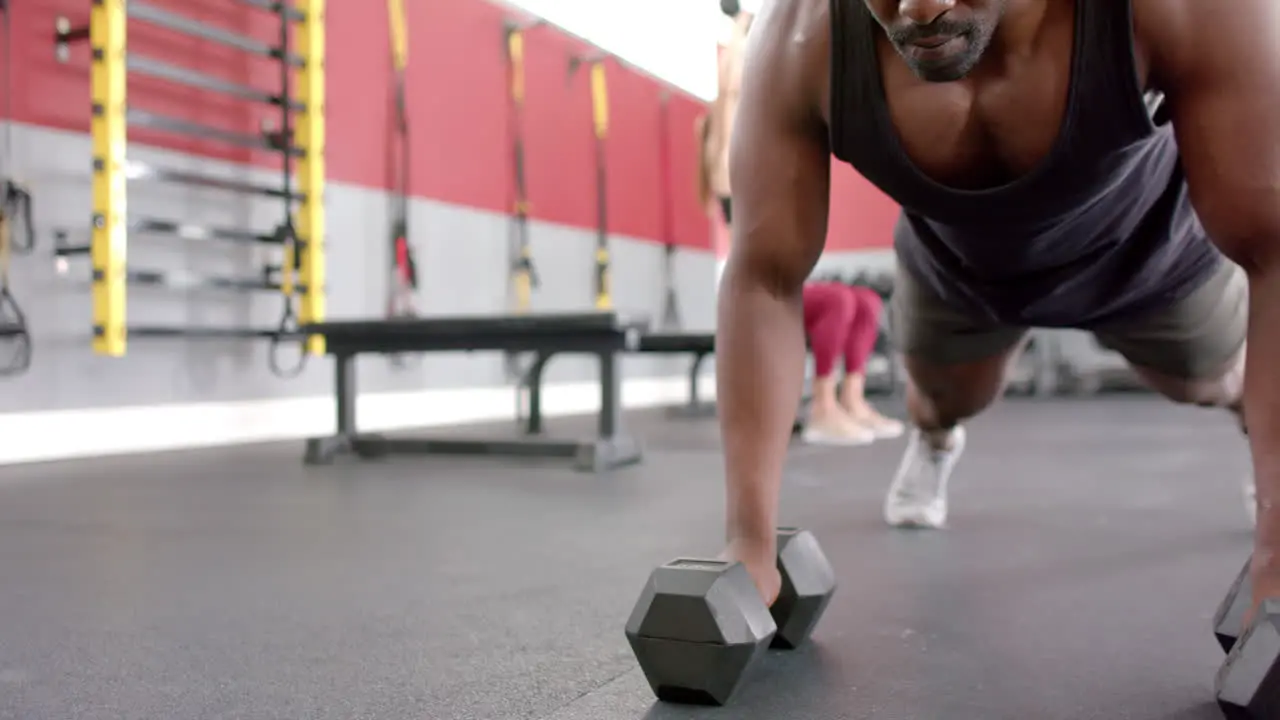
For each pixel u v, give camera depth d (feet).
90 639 3.05
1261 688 1.85
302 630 3.13
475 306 15.76
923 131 2.00
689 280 21.93
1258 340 2.00
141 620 3.30
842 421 10.28
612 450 8.65
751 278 2.35
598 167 18.12
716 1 22.62
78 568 4.26
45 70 10.01
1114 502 5.95
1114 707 2.29
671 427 13.69
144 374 10.93
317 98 12.39
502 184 16.33
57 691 2.52
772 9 2.28
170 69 10.53
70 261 10.18
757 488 2.39
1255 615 1.95
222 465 9.04
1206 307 3.07
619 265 19.66
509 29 16.35
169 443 11.13
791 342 2.39
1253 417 2.03
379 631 3.10
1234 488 6.50
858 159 2.15
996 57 1.90
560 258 17.84
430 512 6.01
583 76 18.47
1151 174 2.31
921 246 2.89
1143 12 1.82
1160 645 2.83
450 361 15.14
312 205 12.36
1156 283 2.85
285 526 5.45
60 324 10.09
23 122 9.82
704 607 2.22
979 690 2.42
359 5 13.87
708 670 2.23
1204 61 1.85
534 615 3.30
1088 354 18.38
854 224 21.30
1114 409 14.84
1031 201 2.08
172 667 2.73
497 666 2.68
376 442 9.68
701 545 4.76
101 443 10.40
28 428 9.75
